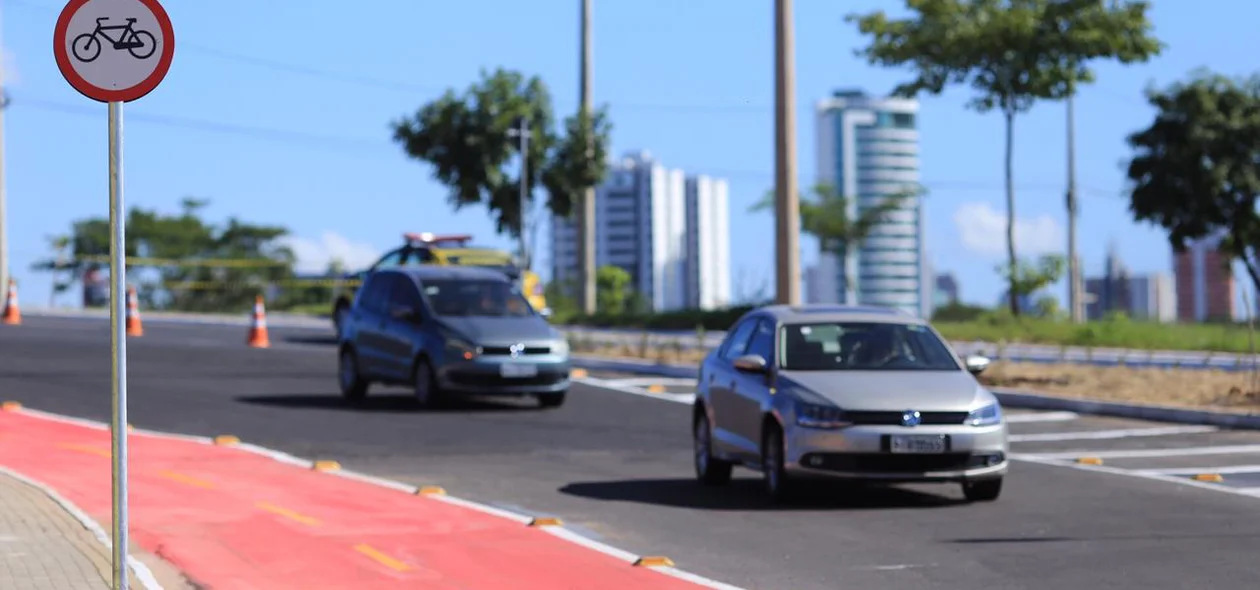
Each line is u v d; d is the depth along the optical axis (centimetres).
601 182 15125
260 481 4591
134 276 19112
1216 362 8994
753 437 4444
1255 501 4238
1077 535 3694
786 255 8806
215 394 7281
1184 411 6400
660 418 6662
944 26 12850
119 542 2458
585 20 15075
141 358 8925
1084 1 12712
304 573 3206
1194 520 3900
